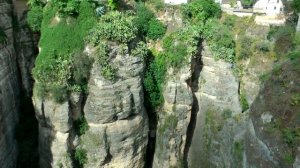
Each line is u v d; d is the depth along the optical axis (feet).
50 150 161.48
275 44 165.89
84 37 158.81
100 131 161.99
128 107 162.40
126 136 165.68
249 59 169.89
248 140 144.87
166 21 182.80
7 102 166.81
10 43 177.58
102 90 157.58
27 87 188.34
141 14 181.68
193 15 179.63
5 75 167.22
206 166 173.99
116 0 172.24
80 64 156.15
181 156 177.17
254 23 173.88
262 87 150.10
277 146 122.62
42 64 156.97
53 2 168.25
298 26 163.63
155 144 180.55
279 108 128.67
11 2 182.09
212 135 172.24
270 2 181.16
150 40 182.50
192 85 177.27
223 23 177.78
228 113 169.07
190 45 168.96
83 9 162.71
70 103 157.79
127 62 160.45
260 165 131.85
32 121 184.14
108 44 157.28
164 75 176.14
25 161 176.24
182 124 172.55
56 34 162.09
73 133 161.99
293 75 133.80
